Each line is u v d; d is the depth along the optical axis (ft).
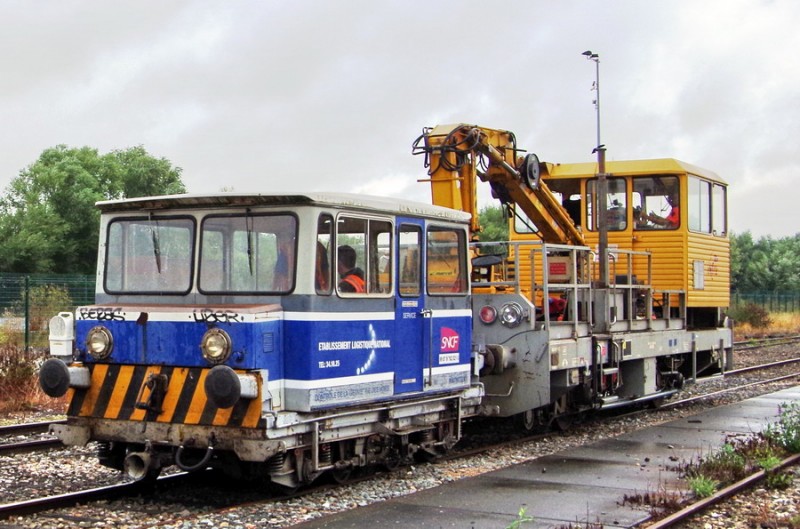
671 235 52.24
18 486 30.04
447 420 34.58
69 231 192.85
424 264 32.76
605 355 45.44
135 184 216.95
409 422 32.40
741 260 272.72
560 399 43.60
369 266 30.01
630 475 32.19
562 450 38.06
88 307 29.19
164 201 29.25
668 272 52.37
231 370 25.58
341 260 28.71
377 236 30.45
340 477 30.35
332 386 28.19
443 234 34.06
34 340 75.25
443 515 26.07
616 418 48.96
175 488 30.09
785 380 68.85
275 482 27.63
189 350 27.32
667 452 37.22
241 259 28.35
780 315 173.68
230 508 26.66
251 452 26.03
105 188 213.25
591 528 24.23
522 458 36.42
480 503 27.61
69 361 29.66
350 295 28.96
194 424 27.04
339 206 28.50
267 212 28.07
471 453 36.88
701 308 60.18
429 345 33.01
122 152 225.97
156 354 27.86
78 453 35.88
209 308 27.14
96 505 27.50
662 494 28.22
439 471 32.99
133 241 30.22
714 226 57.21
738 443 38.63
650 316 50.11
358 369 29.32
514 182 44.78
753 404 54.34
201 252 28.96
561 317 45.11
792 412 46.75
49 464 33.37
